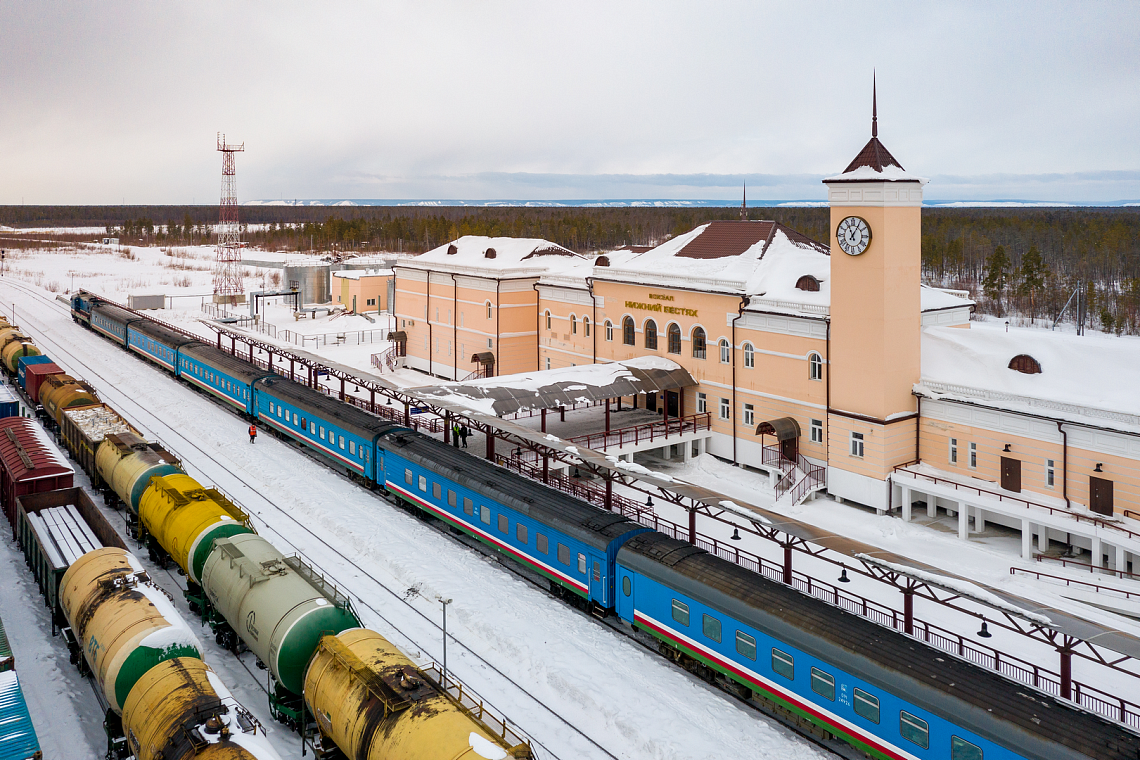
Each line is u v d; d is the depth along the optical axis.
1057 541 37.22
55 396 51.00
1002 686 19.81
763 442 47.19
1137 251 150.12
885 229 39.59
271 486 44.88
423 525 39.09
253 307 108.31
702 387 50.69
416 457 39.31
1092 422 35.12
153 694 19.67
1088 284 116.69
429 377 72.44
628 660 27.45
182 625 22.22
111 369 75.06
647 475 31.31
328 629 22.78
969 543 37.56
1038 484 37.31
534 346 66.75
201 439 54.34
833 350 42.72
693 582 26.11
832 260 42.31
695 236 55.84
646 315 53.81
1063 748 17.80
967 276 140.62
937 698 20.00
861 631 22.48
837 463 43.22
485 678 26.56
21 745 17.55
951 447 40.66
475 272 66.12
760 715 24.75
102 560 26.12
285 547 36.78
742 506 28.47
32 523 31.91
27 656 27.88
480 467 36.88
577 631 29.22
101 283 135.62
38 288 129.38
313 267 113.44
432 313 72.31
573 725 24.20
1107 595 31.80
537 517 32.03
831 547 25.56
